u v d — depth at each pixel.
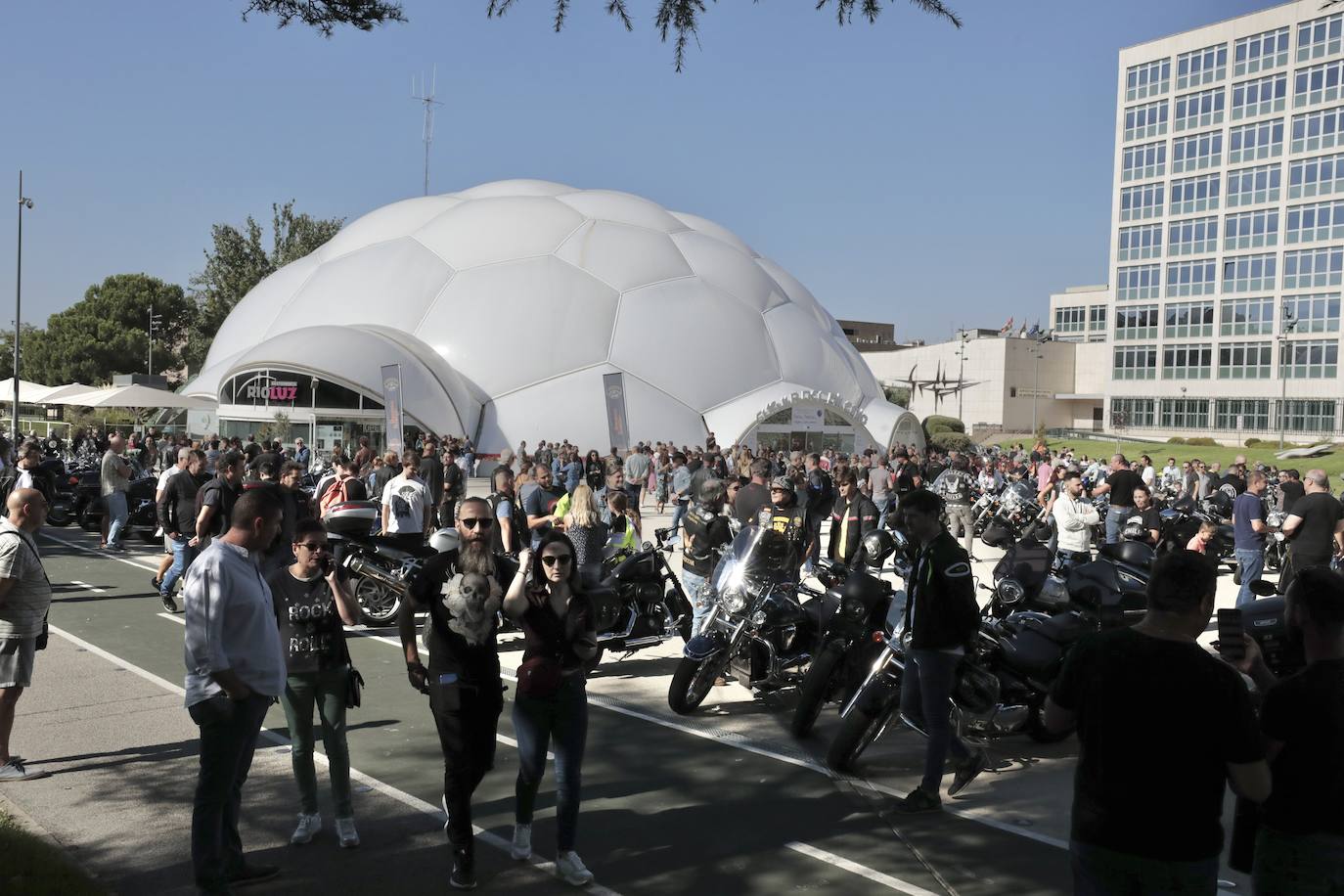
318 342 36.31
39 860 4.39
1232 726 2.87
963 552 5.61
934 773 5.56
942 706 5.57
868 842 5.14
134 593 11.96
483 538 4.68
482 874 4.65
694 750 6.67
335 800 4.95
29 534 5.82
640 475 21.88
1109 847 2.93
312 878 4.57
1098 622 7.32
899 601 6.87
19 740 6.43
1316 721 3.07
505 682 8.32
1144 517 14.40
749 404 39.94
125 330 90.94
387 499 10.79
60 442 34.44
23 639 5.78
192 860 4.52
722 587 7.45
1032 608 7.35
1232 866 3.37
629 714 7.55
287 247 75.56
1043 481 22.30
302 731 4.89
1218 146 73.38
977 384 94.62
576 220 44.22
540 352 39.50
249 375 36.28
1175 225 76.12
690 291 42.69
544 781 6.03
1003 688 6.73
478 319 40.03
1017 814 5.62
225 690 4.15
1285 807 3.10
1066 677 3.12
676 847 5.02
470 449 34.59
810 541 11.95
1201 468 24.45
